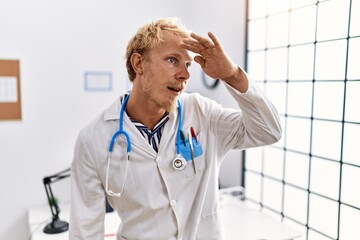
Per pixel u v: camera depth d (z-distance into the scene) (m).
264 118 0.98
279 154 2.29
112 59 2.21
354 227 1.76
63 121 2.14
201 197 1.12
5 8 1.94
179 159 1.07
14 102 2.02
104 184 1.09
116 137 1.07
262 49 2.41
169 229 1.10
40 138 2.10
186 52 0.94
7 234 2.09
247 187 2.63
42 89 2.07
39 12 2.01
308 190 2.05
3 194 2.06
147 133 1.09
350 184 1.77
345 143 1.78
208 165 1.12
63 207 2.10
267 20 2.34
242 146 1.10
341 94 1.79
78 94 2.16
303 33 2.03
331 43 1.83
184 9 2.36
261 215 1.93
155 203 1.06
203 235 1.15
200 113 1.17
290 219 2.21
